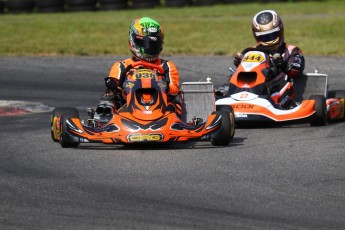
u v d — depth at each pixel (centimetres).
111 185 2095
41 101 4147
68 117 2633
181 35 7088
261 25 3381
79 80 4931
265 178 2172
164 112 2602
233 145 2689
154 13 9956
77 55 6084
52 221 1752
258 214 1809
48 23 8350
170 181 2134
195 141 2775
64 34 7350
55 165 2378
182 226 1705
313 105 3122
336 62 5344
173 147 2650
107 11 10738
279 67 3322
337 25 7294
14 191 2044
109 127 2566
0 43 6731
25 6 10881
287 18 8338
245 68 3219
